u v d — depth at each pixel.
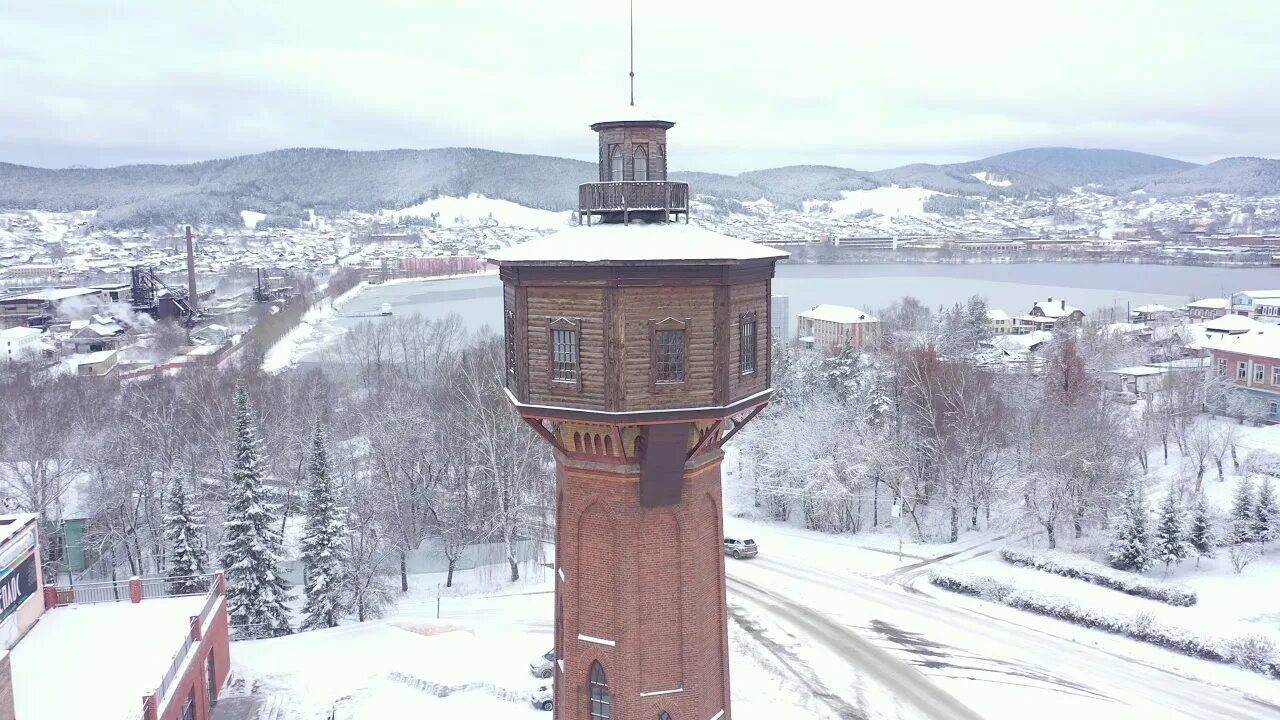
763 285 27.89
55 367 151.62
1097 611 58.88
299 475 83.94
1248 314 182.88
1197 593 61.72
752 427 94.19
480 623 62.03
